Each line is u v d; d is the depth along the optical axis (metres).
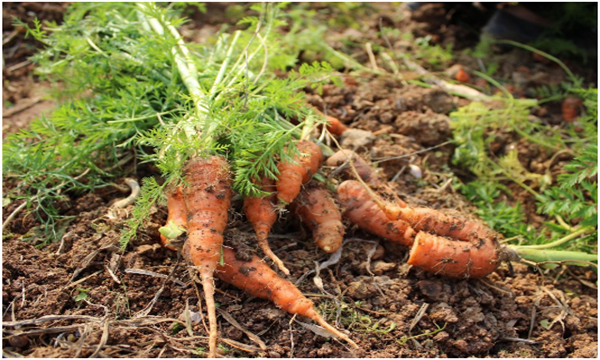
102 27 1.08
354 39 1.31
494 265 0.89
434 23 1.39
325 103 1.11
